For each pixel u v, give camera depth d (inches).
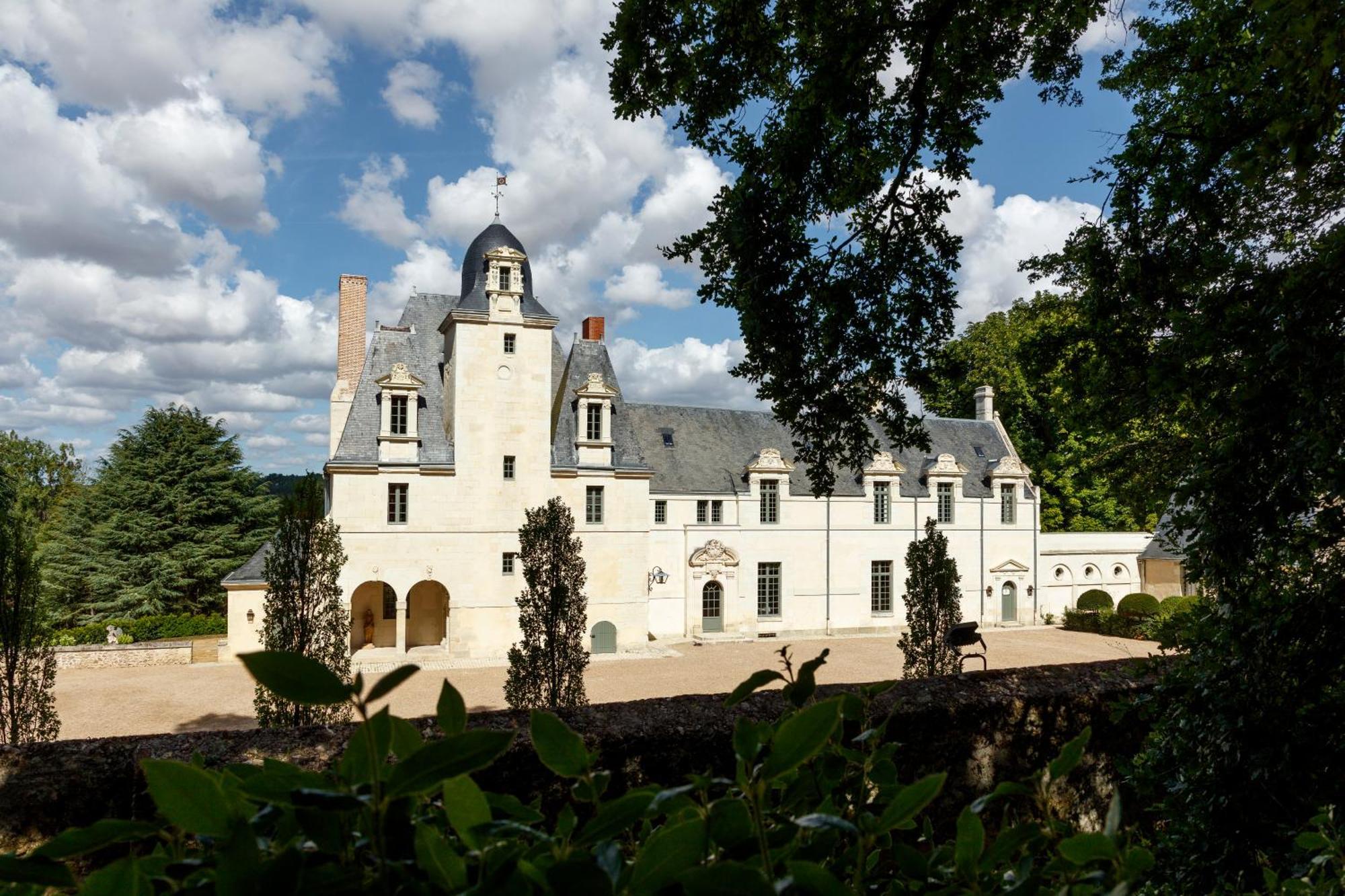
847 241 424.8
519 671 735.7
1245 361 245.6
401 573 1325.0
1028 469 1872.5
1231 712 226.8
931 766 375.2
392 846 51.9
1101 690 414.6
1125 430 463.8
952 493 1796.3
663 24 366.6
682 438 1705.2
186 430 1822.1
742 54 380.8
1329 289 228.8
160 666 1259.8
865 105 393.4
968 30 375.2
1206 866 215.5
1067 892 59.9
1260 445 232.2
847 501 1717.5
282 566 650.8
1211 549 244.1
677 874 51.8
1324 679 219.8
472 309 1386.6
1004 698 394.9
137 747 313.1
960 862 68.8
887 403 435.2
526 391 1403.8
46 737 663.8
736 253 407.2
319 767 311.6
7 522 670.5
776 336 411.2
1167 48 373.1
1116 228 375.9
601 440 1466.5
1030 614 1828.2
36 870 50.6
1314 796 212.2
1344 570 226.8
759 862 62.2
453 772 47.8
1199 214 338.3
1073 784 402.0
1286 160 285.1
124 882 51.9
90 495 1787.6
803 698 84.9
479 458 1371.8
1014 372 2017.7
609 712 375.2
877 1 358.9
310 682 43.9
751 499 1654.8
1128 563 1939.0
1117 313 375.6
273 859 43.7
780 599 1668.3
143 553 1754.4
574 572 754.8
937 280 420.2
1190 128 339.6
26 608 669.9
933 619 814.5
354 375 1652.3
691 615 1596.9
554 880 45.4
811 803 85.3
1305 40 196.5
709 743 360.5
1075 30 390.6
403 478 1332.4
